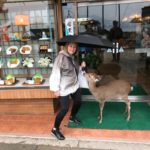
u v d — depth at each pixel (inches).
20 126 157.6
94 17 187.8
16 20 175.6
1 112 177.8
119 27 196.4
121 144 131.1
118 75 204.1
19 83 175.3
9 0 171.3
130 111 169.8
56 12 172.6
